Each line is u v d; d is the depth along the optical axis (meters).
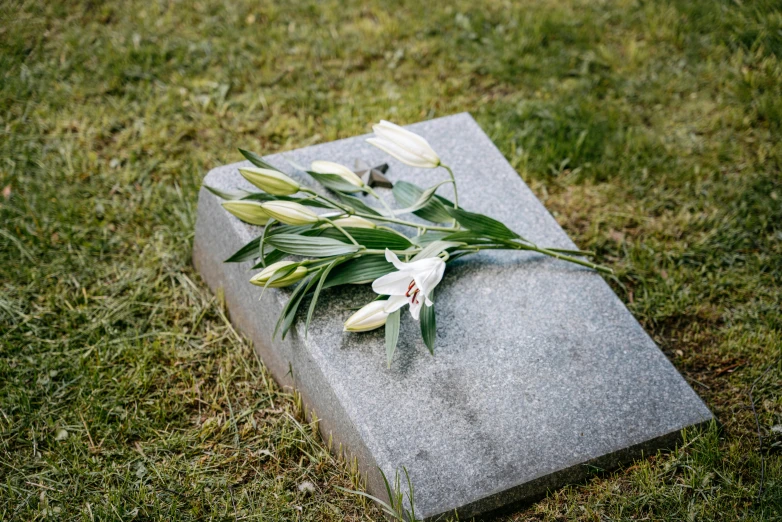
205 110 2.86
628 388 2.12
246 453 2.17
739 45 3.09
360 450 2.05
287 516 2.09
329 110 2.90
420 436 2.03
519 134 2.82
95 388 2.24
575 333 2.18
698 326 2.40
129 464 2.13
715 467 2.12
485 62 3.06
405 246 2.18
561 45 3.11
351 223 2.17
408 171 2.44
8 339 2.31
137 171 2.67
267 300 2.20
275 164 2.39
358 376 2.09
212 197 2.33
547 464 2.03
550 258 2.30
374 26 3.16
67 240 2.51
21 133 2.75
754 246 2.55
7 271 2.44
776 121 2.85
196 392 2.26
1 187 2.61
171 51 3.02
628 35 3.16
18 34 3.01
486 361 2.12
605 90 2.97
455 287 2.23
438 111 2.91
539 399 2.09
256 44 3.06
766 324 2.38
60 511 2.07
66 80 2.92
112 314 2.38
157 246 2.51
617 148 2.79
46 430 2.19
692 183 2.71
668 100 2.94
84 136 2.76
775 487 2.09
